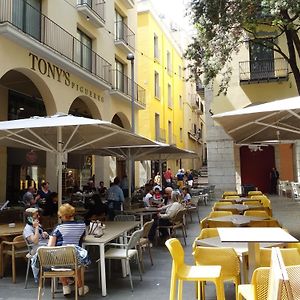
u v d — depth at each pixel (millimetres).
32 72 13328
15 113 16969
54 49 14562
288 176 23453
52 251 5441
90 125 7230
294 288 3098
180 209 10367
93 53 18266
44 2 14711
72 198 15961
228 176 22297
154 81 30391
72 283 6125
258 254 4750
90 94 17641
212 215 8328
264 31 20594
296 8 12344
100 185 17984
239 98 21688
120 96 20359
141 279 6789
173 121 35938
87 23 17859
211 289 6168
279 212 15297
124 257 6262
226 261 4844
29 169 18062
